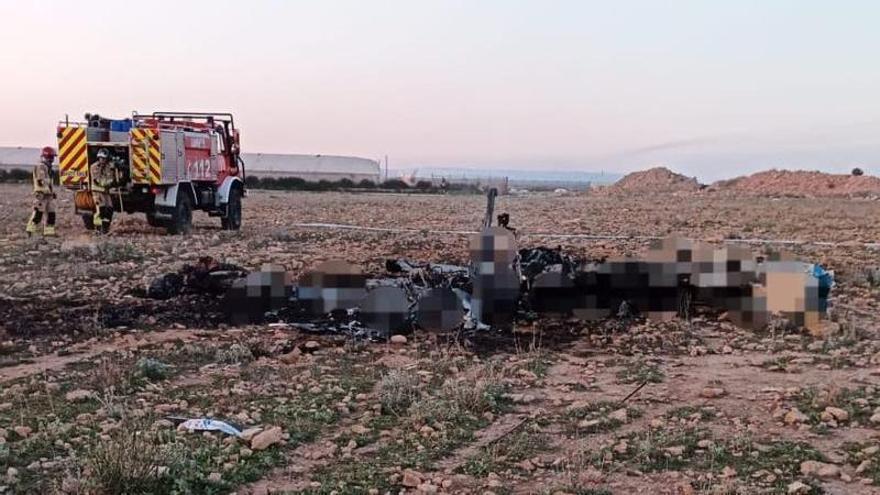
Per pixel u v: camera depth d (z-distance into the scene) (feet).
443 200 170.40
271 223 95.40
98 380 27.48
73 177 74.08
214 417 24.35
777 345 35.14
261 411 25.04
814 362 32.30
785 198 195.93
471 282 40.50
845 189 223.51
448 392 26.66
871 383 28.94
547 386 29.09
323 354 32.89
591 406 26.40
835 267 58.49
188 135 77.71
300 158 315.58
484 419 24.98
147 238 71.56
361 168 323.98
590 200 180.75
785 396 27.30
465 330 37.14
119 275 50.65
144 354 31.73
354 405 25.99
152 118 80.28
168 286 44.34
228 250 64.23
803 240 81.71
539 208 142.61
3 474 19.40
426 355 32.91
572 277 41.16
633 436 23.56
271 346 33.50
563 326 38.83
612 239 80.18
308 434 23.21
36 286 46.21
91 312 39.34
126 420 23.32
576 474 20.52
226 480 19.67
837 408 25.30
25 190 157.79
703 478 20.31
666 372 31.19
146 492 18.63
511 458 21.74
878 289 48.93
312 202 146.92
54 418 23.63
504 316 38.81
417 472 20.58
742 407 26.53
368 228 88.84
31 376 28.45
